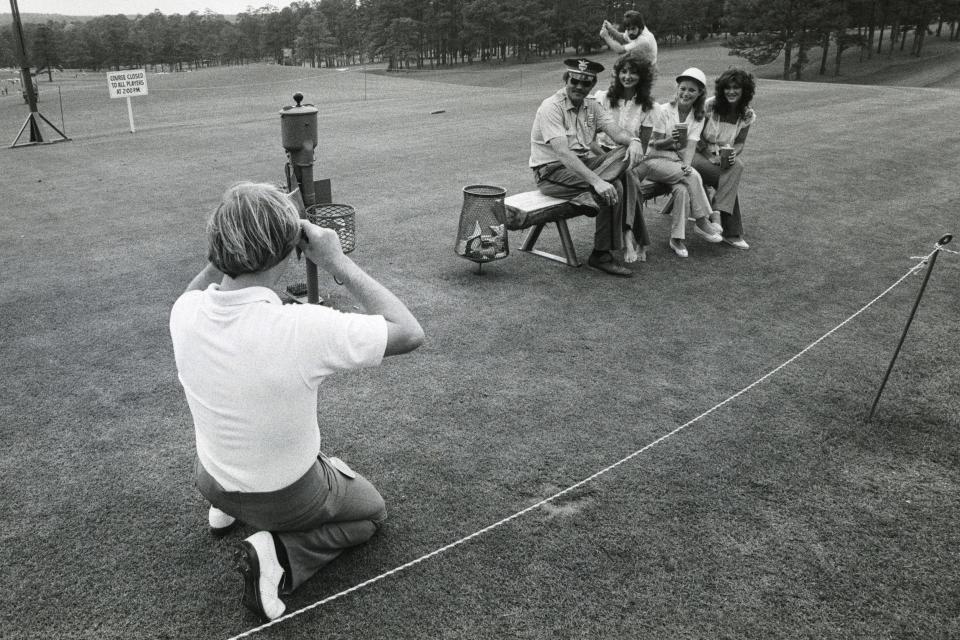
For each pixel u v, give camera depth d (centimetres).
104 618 238
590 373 418
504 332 471
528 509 295
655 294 544
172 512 292
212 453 219
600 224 573
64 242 657
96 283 552
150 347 444
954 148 1109
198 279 246
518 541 277
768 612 244
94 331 466
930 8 8281
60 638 229
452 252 631
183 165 1045
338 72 4694
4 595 246
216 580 256
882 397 394
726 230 659
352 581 255
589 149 593
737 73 629
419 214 750
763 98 1756
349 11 16725
